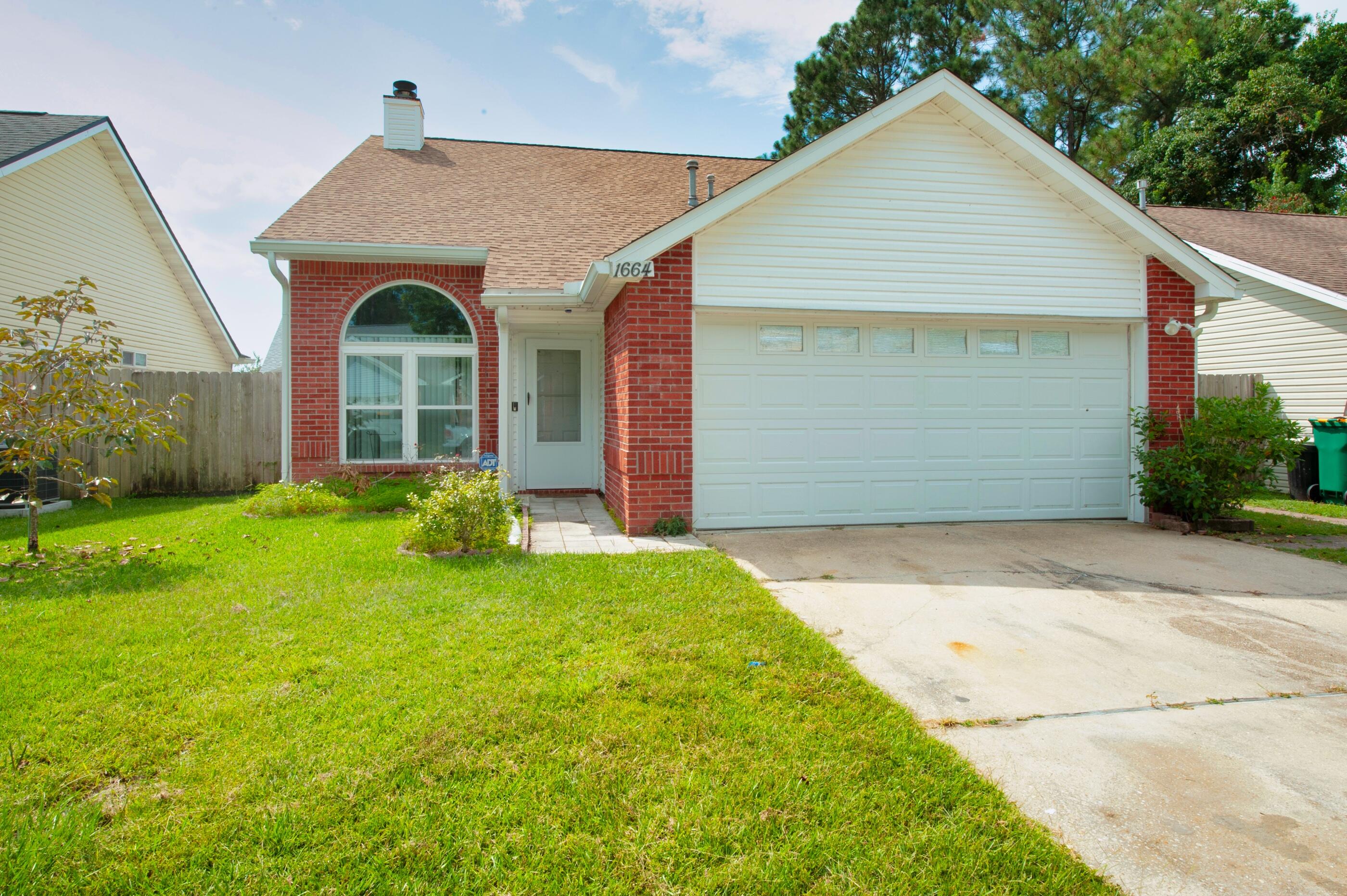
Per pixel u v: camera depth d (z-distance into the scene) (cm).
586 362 1062
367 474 980
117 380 1061
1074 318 817
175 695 327
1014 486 837
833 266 766
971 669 384
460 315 1045
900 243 779
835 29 2623
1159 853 231
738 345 772
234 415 1103
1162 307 836
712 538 726
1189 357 843
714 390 768
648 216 1127
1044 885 213
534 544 681
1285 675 379
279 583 514
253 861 218
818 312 767
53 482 924
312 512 862
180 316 1683
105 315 1384
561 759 276
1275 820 249
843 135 735
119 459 1068
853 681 356
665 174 1299
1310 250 1311
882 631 443
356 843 227
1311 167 2417
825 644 407
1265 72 2345
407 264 1012
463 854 223
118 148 1359
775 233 754
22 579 527
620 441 792
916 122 779
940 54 2570
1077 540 726
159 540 687
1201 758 291
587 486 1068
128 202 1454
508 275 902
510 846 226
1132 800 261
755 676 358
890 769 275
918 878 215
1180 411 842
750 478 778
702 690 338
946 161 786
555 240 1027
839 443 798
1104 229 822
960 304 792
